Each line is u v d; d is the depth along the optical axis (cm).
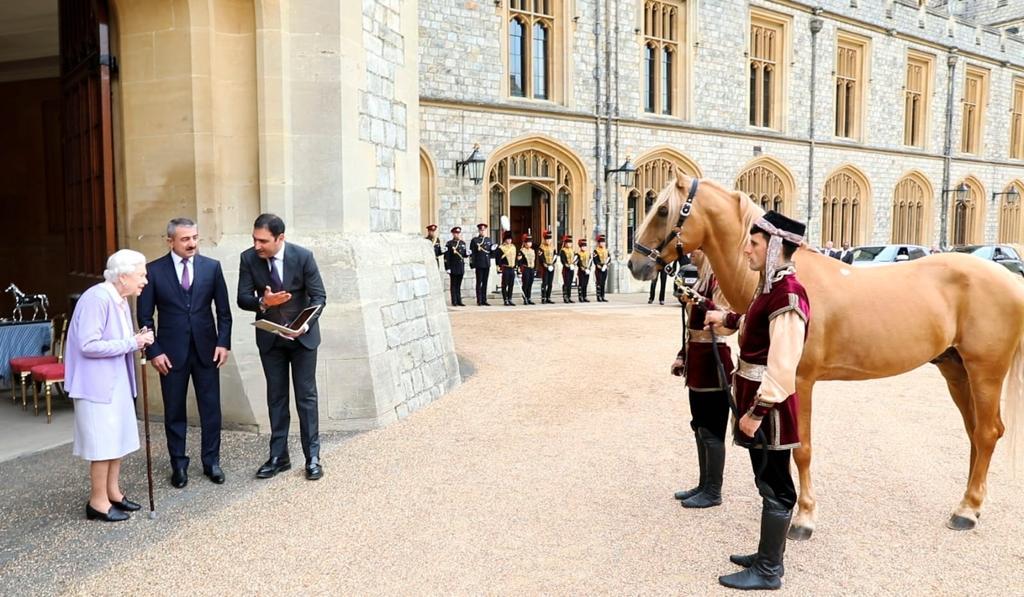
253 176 579
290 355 457
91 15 589
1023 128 3117
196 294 443
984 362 362
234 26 571
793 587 309
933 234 2727
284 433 463
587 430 552
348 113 595
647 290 1914
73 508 402
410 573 323
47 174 1183
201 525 379
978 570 323
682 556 339
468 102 1567
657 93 1969
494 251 1655
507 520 382
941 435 538
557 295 1766
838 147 2358
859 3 2352
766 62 2200
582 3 1756
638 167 1916
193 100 560
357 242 595
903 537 359
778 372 285
